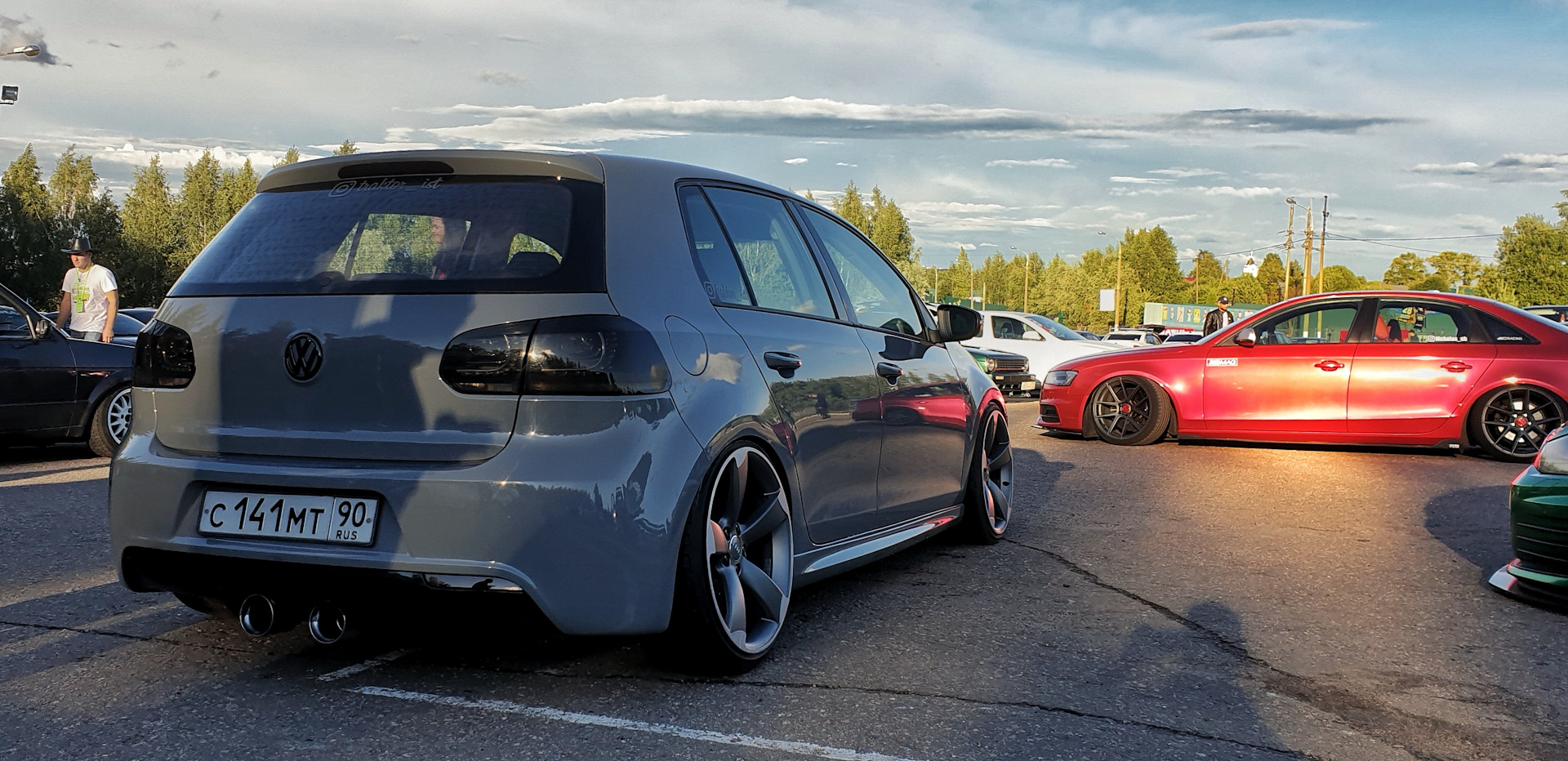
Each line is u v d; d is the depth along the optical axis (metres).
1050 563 4.98
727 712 2.97
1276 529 5.89
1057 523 6.02
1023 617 4.02
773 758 2.67
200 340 3.16
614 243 3.11
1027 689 3.21
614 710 2.97
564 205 3.14
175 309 3.25
